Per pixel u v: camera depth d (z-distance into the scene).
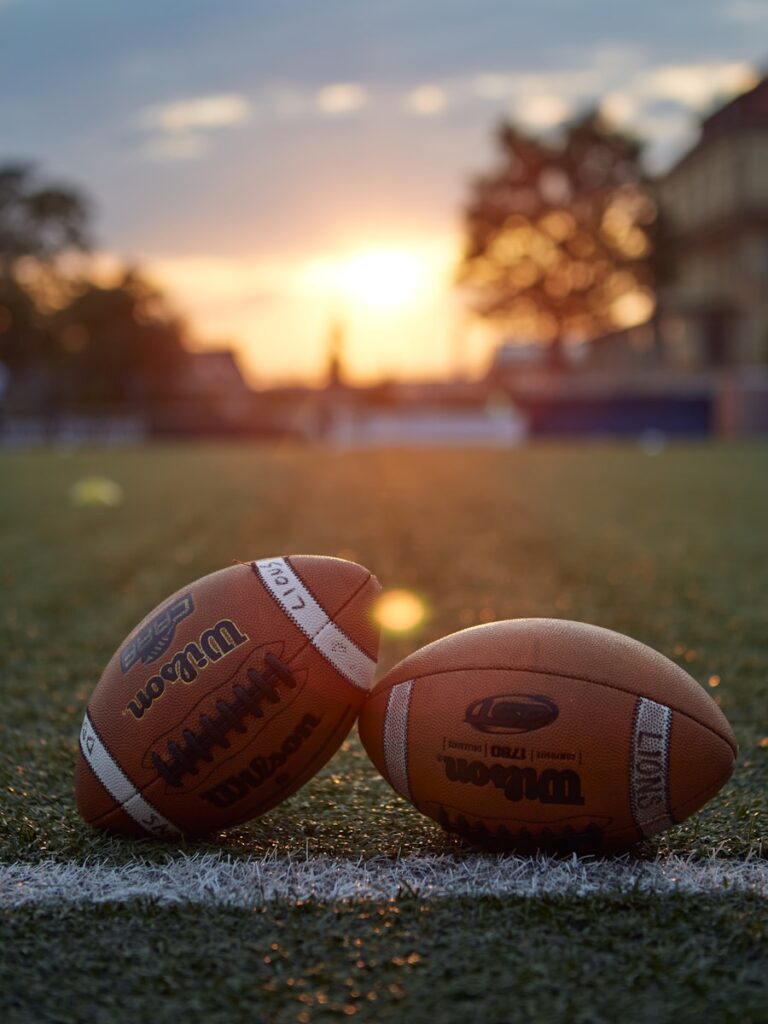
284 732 0.73
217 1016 0.54
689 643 1.44
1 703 1.16
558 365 13.99
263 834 0.79
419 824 0.81
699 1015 0.54
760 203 12.20
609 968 0.58
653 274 13.37
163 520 3.13
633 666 0.72
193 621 0.75
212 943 0.61
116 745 0.75
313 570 0.76
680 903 0.65
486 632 0.76
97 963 0.59
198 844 0.76
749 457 7.08
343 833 0.79
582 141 13.29
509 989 0.56
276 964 0.59
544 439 11.22
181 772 0.73
